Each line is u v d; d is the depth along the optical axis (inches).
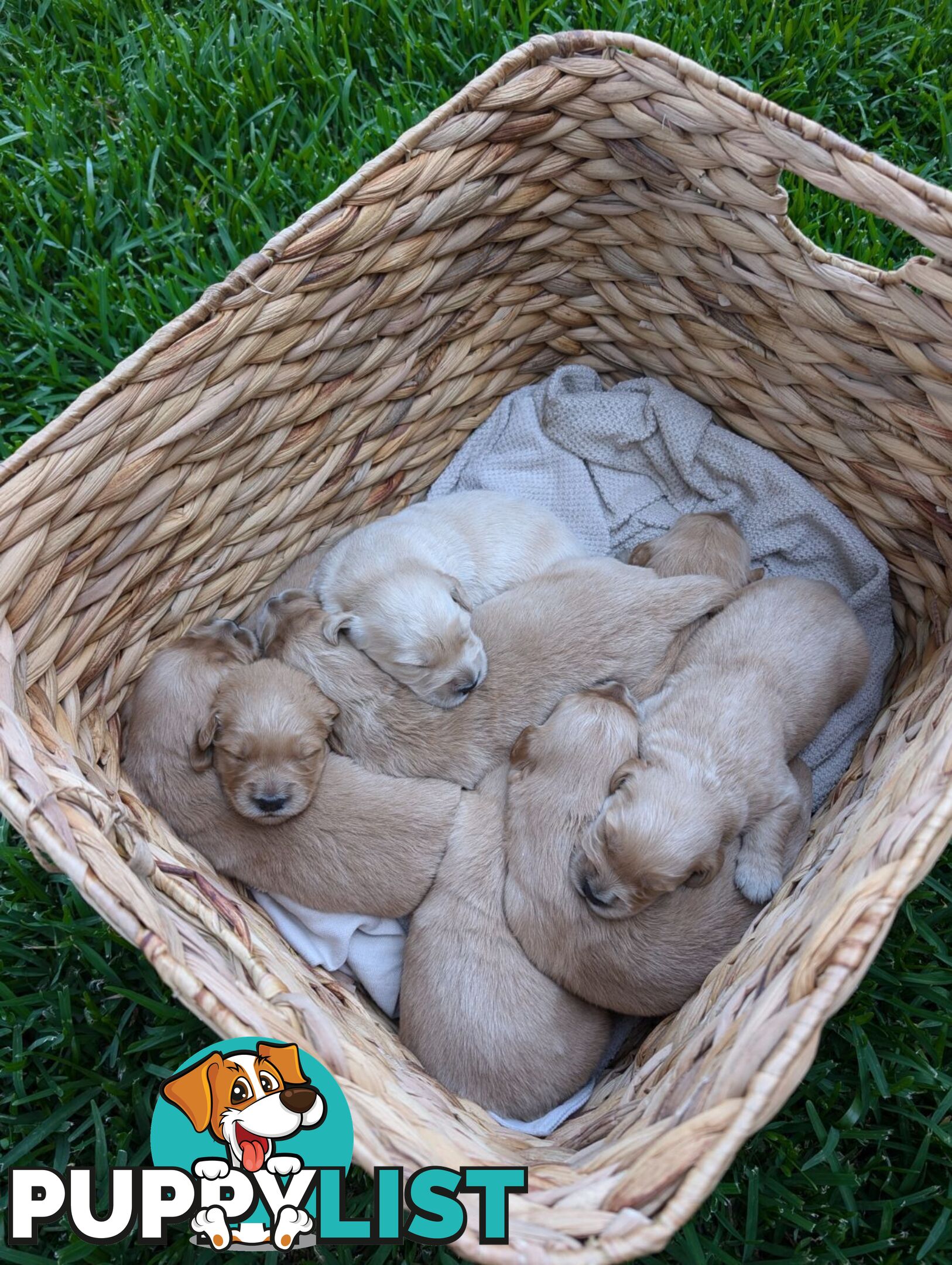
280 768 20.4
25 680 17.9
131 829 17.0
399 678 21.9
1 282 27.9
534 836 20.3
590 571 23.3
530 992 19.8
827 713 22.3
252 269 18.9
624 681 22.6
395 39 31.3
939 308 17.9
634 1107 16.2
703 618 23.1
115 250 28.0
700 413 23.9
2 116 30.5
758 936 17.6
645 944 19.5
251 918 19.6
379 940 21.1
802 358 20.9
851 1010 20.3
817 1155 19.3
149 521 19.7
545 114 20.2
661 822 19.2
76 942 20.6
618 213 21.7
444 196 20.0
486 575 23.9
